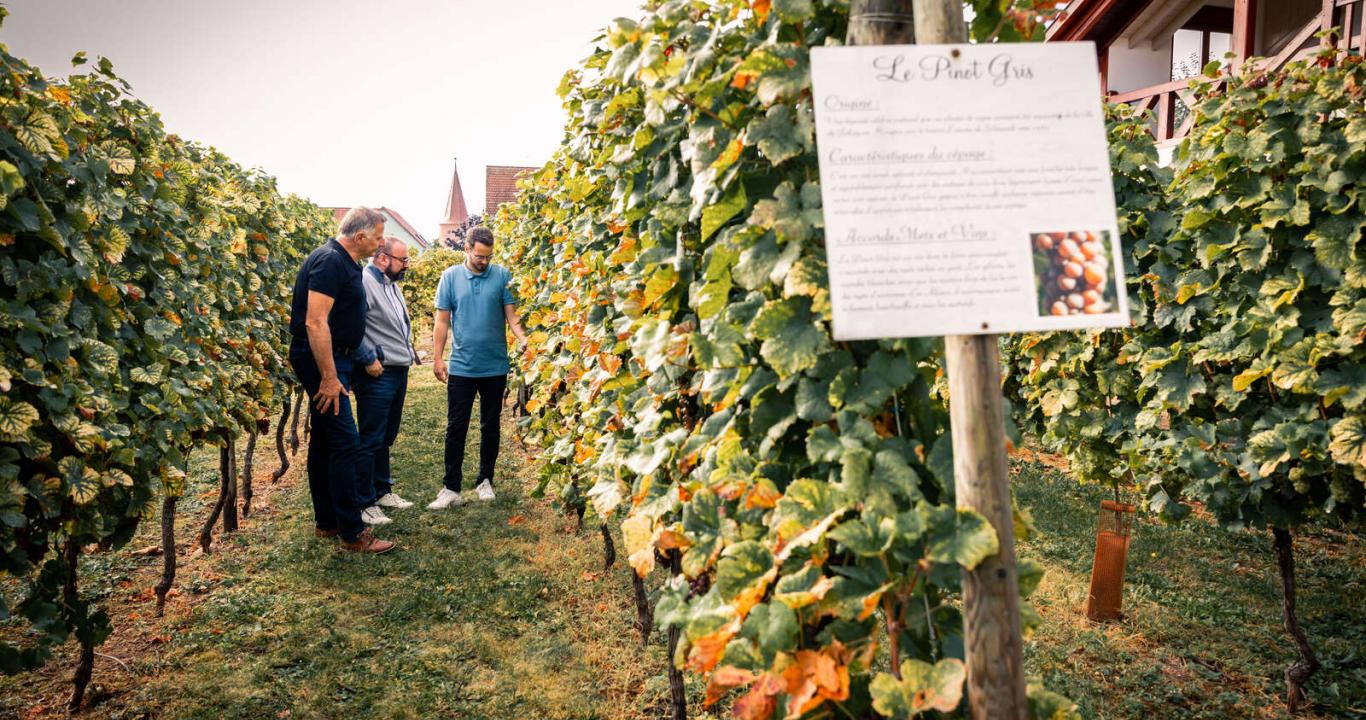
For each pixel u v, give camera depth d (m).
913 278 1.23
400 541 4.84
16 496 2.26
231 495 4.99
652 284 2.21
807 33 1.67
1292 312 3.18
